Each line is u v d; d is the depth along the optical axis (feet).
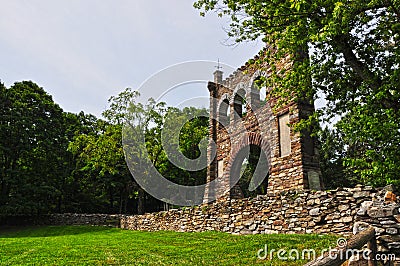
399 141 33.68
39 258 33.37
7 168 104.01
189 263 27.76
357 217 22.29
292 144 47.93
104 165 100.63
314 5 34.40
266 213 42.09
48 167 114.42
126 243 44.50
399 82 35.42
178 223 59.52
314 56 41.78
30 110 110.11
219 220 50.11
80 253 35.91
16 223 101.86
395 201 23.52
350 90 41.57
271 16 39.42
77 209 121.90
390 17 37.40
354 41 40.06
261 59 46.88
